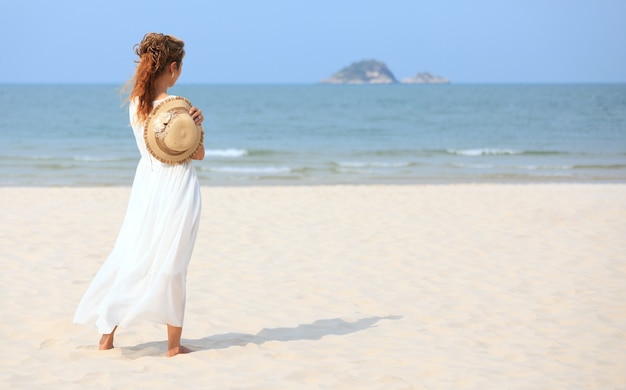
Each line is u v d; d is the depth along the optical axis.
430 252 8.99
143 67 4.71
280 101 90.69
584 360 4.92
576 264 8.34
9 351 4.92
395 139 36.84
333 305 6.45
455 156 27.53
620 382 4.46
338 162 24.84
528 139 36.00
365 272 7.84
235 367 4.64
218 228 10.51
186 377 4.42
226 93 131.75
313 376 4.49
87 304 4.76
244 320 5.88
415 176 20.98
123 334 5.40
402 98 99.69
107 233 10.08
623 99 88.50
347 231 10.46
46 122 46.41
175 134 4.57
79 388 4.19
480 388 4.31
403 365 4.76
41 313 5.91
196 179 4.79
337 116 58.03
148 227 4.66
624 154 27.97
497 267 8.15
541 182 19.55
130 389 4.18
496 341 5.39
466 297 6.78
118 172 20.89
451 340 5.41
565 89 157.12
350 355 4.98
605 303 6.54
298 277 7.54
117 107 66.81
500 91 141.00
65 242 9.30
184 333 5.48
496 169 22.92
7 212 11.82
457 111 63.88
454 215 12.17
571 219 11.78
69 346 5.07
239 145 33.28
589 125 45.34
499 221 11.55
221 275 7.55
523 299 6.71
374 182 19.47
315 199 14.16
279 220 11.35
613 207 13.21
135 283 4.67
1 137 35.44
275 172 21.69
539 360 4.91
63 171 20.98
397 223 11.26
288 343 5.24
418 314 6.18
